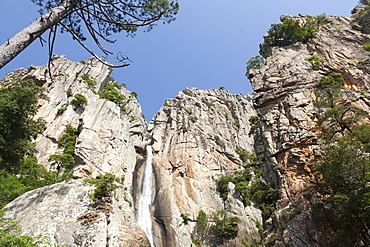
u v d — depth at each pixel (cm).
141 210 5084
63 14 915
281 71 2964
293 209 1914
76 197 1773
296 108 2500
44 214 1491
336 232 1570
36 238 1241
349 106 2212
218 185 5666
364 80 2506
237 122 7988
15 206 1557
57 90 5969
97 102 5691
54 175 3881
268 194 2288
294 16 4481
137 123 7562
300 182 2055
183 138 6619
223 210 4878
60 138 4875
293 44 3569
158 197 5422
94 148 4775
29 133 3209
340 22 3906
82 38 1161
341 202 1523
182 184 5625
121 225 3706
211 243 4553
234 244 4403
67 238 1376
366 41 3183
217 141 7069
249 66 4878
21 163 3047
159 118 7694
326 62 2875
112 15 1209
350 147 1631
